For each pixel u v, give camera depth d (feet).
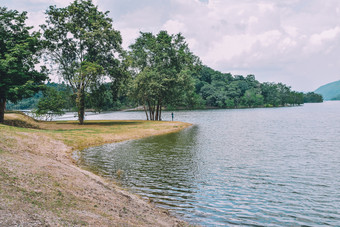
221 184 42.96
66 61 142.41
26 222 19.10
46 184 29.81
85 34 132.05
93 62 134.41
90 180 38.55
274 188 41.06
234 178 46.42
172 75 175.63
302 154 68.59
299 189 40.60
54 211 22.79
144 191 39.19
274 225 28.60
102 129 118.42
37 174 32.83
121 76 150.82
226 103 576.20
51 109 179.32
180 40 184.44
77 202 26.96
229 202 35.19
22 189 25.90
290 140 96.17
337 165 56.13
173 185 42.22
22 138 63.21
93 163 56.80
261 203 34.91
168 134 115.75
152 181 44.19
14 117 117.39
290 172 50.62
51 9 137.49
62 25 140.26
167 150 74.08
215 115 318.24
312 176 47.88
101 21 139.64
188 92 193.57
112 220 24.17
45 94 120.47
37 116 177.27
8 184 26.08
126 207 29.94
